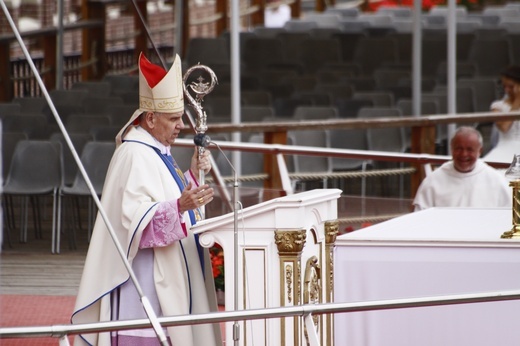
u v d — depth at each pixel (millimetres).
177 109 20375
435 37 75875
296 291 19203
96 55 72188
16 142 44812
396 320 21562
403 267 21469
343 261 21609
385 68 70125
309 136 46281
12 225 43781
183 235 19641
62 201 44812
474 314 21266
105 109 55094
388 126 38812
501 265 21141
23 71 65562
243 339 19641
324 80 66312
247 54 73750
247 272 19438
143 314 20000
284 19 103375
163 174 20250
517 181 21922
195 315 16984
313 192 20406
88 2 71875
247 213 19328
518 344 21141
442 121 39469
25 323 28719
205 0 98062
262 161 41125
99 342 19906
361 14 99438
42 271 35812
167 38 87812
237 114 42250
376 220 31500
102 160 41688
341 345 21719
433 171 35094
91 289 20016
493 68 70562
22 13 71562
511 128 39438
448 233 22781
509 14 93688
